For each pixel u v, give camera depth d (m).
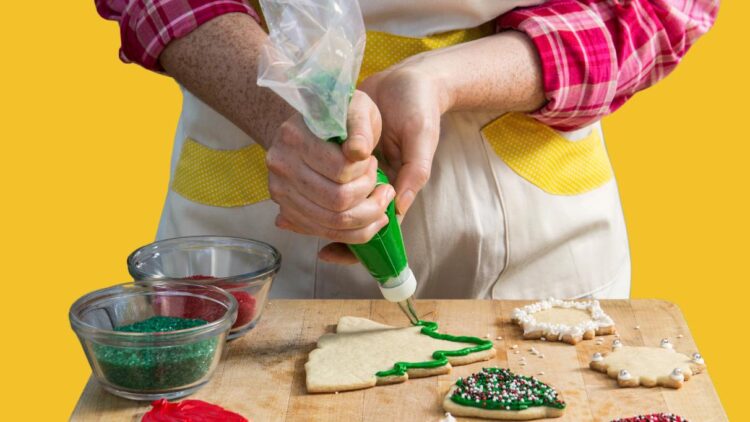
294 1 1.72
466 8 2.15
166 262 2.16
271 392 1.90
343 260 2.02
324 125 1.74
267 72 1.71
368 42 2.17
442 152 2.22
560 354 2.01
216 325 1.87
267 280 2.06
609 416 1.82
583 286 2.32
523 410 1.82
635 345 2.04
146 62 2.09
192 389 1.88
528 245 2.27
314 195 1.81
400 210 1.94
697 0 2.31
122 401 1.89
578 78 2.14
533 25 2.13
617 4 2.21
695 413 1.83
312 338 2.07
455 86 2.03
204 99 2.05
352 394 1.89
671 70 2.30
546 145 2.25
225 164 2.24
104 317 1.98
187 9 2.03
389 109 1.98
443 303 2.18
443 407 1.85
